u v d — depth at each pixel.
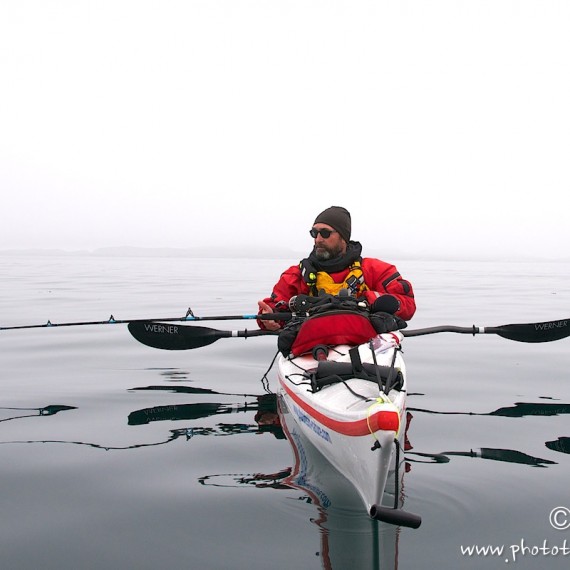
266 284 27.73
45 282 27.67
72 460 3.75
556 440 4.11
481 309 15.03
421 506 2.93
